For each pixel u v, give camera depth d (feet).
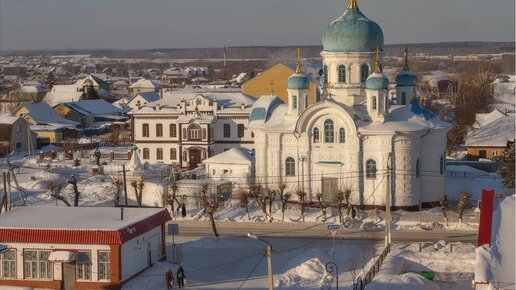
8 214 269.64
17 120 586.04
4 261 244.63
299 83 366.43
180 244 292.81
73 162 496.23
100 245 237.86
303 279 248.52
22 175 451.12
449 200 369.71
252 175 388.98
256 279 250.37
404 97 380.78
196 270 262.26
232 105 491.72
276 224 332.60
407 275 231.50
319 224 330.54
